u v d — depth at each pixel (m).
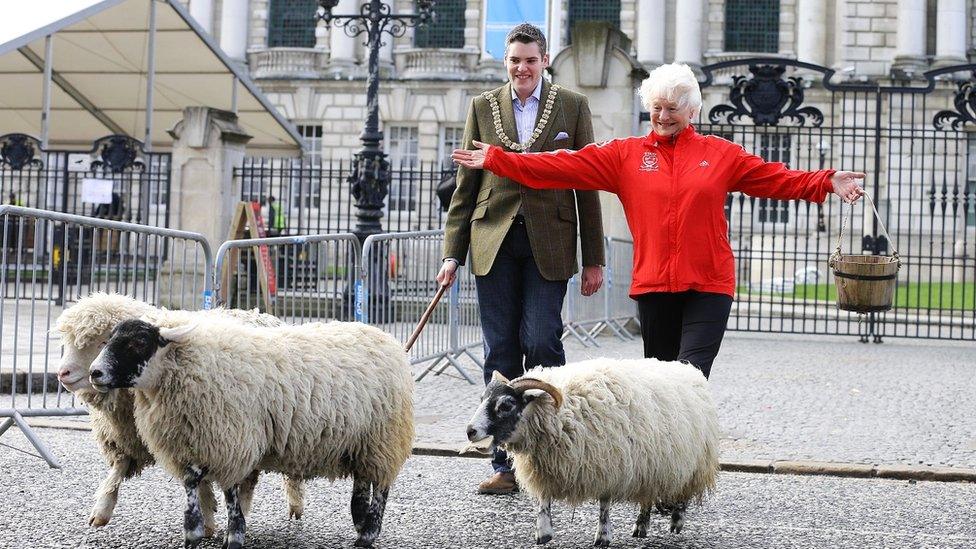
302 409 4.56
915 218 31.84
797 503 5.90
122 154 18.98
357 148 37.38
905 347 14.77
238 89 22.98
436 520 5.40
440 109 36.91
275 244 9.27
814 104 34.56
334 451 4.70
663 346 5.50
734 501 5.91
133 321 4.38
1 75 22.25
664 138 5.30
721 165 5.28
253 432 4.46
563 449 4.53
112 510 5.17
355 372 4.74
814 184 5.23
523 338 5.92
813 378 11.05
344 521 5.37
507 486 5.95
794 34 36.78
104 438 5.18
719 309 5.23
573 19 37.53
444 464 6.77
